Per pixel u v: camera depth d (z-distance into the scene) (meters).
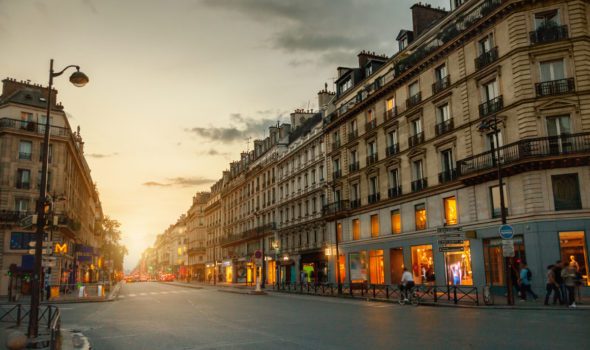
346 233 42.25
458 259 28.97
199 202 107.12
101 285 35.41
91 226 82.06
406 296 22.81
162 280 105.88
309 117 62.69
